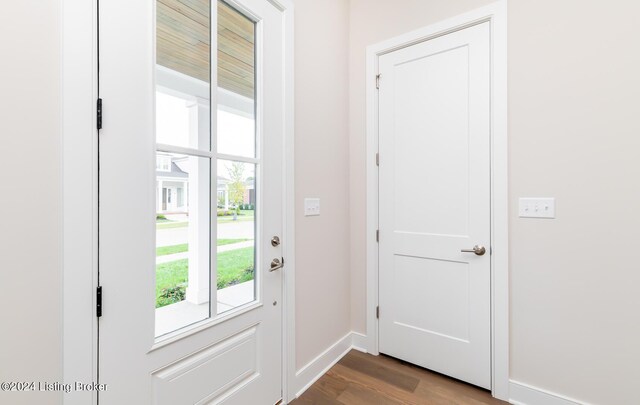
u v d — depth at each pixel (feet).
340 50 6.75
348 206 7.04
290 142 5.19
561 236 4.71
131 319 3.04
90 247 2.75
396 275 6.49
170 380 3.41
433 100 6.00
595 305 4.47
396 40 6.40
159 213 3.35
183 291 3.61
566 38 4.64
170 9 3.48
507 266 5.13
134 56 3.09
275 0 4.85
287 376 5.09
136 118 3.10
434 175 5.98
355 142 7.04
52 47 2.53
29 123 2.42
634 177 4.20
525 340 5.00
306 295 5.66
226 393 4.10
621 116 4.27
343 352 6.74
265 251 4.73
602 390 4.41
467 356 5.57
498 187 5.21
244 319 4.35
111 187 2.89
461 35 5.66
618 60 4.28
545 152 4.82
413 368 6.16
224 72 4.15
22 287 2.40
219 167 4.07
